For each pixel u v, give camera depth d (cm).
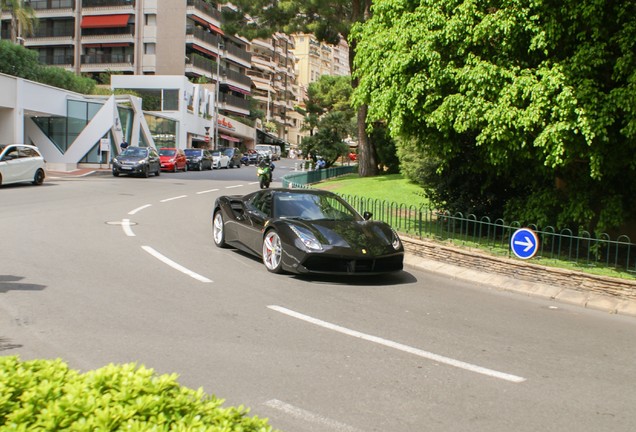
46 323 571
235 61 7869
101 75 6069
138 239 1129
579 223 1098
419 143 1208
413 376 475
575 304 809
